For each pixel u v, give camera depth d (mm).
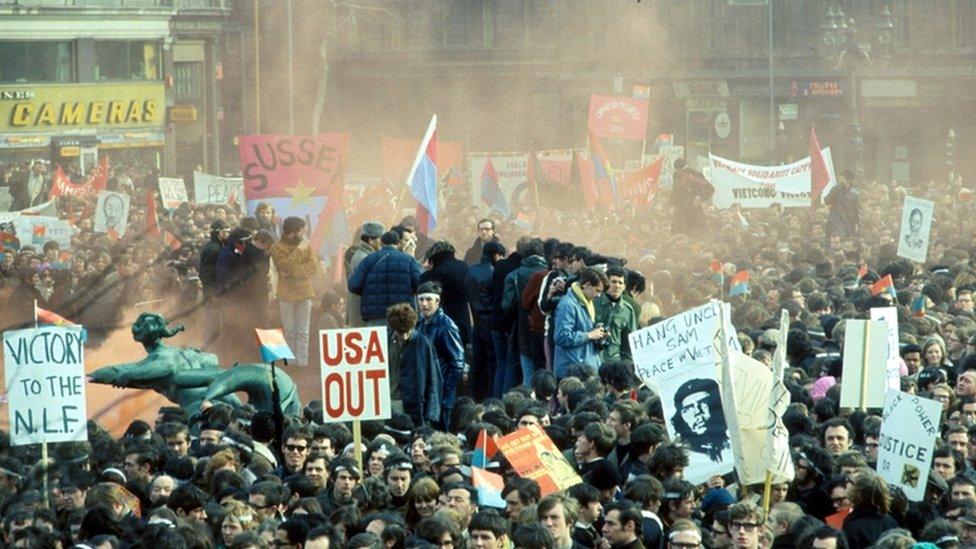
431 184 40969
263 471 21406
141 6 105000
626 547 17234
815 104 125875
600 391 24984
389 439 21891
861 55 103125
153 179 85812
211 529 18328
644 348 21188
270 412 23672
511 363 31688
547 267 32125
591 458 20375
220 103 117000
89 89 100500
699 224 51812
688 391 20953
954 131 124188
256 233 36000
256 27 101750
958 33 123562
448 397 28516
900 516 18844
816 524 17234
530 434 19141
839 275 38438
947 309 33844
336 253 42312
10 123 95750
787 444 19578
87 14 99562
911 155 125312
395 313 27406
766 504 19312
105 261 40062
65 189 61188
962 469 21016
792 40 126125
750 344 25766
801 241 49844
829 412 23469
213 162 113562
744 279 36125
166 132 107438
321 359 22234
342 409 22312
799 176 59531
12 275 39906
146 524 17719
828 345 28719
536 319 30641
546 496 17156
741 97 126875
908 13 123750
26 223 48312
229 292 35781
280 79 126125
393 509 19734
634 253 50250
